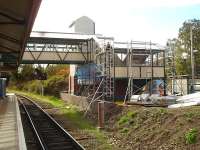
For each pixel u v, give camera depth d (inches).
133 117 845.2
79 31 2194.9
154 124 724.7
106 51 1330.0
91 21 2229.3
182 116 671.8
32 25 548.1
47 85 2689.5
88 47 1631.4
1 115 994.7
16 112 1080.2
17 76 4424.2
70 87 2146.9
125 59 1470.2
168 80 1521.9
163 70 1400.1
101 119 895.1
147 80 1417.3
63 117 1211.9
